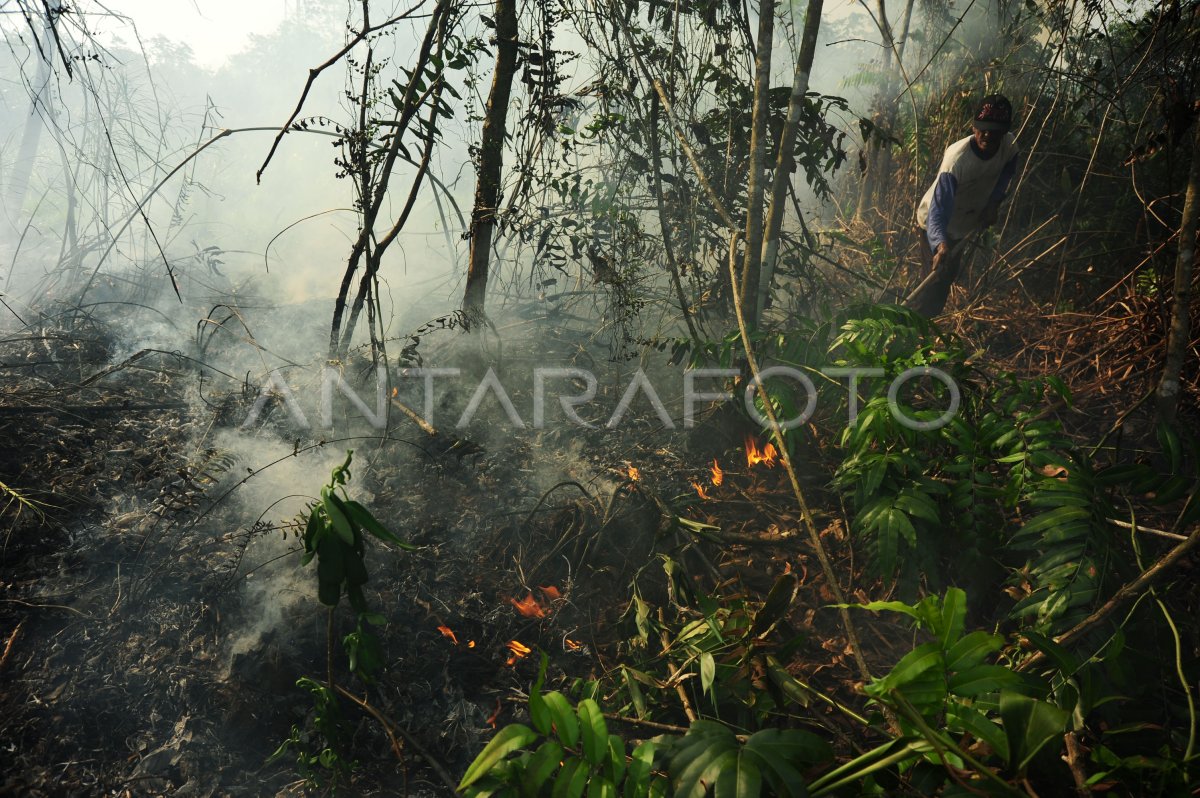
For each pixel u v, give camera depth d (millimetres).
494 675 2582
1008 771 1716
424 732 2396
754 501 3312
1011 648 2496
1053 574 2424
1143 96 5316
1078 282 4820
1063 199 5223
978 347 4543
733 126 3996
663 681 2459
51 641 2553
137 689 2445
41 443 3344
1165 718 2295
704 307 4172
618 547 3064
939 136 5680
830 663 2613
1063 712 1681
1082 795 1906
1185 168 4621
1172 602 2727
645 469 3480
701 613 2621
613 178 4305
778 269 4348
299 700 2453
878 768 1740
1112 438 3709
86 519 3016
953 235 4898
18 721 2314
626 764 1913
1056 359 4367
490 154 3906
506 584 2916
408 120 3533
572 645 2689
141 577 2791
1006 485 2725
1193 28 3936
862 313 3488
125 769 2238
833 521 3158
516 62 3838
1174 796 1764
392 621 2709
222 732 2355
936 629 1768
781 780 1768
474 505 3266
